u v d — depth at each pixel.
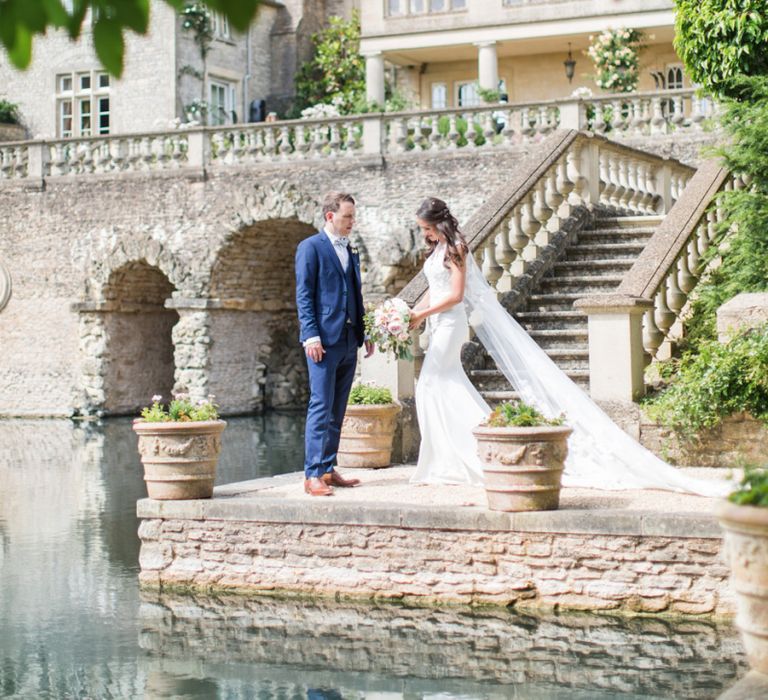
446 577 7.45
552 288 13.00
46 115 31.19
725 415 9.09
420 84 32.44
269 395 26.78
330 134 23.41
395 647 6.41
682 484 8.12
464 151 22.02
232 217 23.91
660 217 14.09
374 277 22.67
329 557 7.75
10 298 26.31
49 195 25.80
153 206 24.72
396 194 22.56
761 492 4.38
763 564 4.29
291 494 8.48
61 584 8.20
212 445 8.34
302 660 6.21
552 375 8.82
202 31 30.23
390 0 30.67
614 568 7.05
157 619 7.18
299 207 23.33
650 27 27.77
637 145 20.64
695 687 5.49
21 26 2.37
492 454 7.32
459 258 8.78
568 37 28.95
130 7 2.38
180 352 24.73
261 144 23.91
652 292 10.02
